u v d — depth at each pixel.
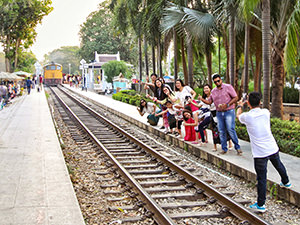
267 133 5.28
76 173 7.61
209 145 9.47
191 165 8.32
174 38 20.91
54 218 4.73
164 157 8.35
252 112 5.34
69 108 22.14
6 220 4.64
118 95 28.83
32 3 44.34
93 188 6.61
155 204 5.29
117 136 12.41
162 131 11.95
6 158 8.21
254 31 17.84
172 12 16.50
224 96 7.95
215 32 16.94
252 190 6.43
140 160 8.78
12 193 5.73
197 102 9.90
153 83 11.64
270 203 5.77
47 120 15.64
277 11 13.30
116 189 6.54
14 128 13.16
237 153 8.23
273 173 6.58
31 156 8.45
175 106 10.25
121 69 40.25
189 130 9.90
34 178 6.59
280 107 13.84
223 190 6.40
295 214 5.29
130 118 16.42
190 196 6.04
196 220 5.09
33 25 47.34
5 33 44.59
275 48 13.63
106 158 8.83
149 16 21.94
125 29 27.64
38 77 49.97
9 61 48.28
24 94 34.56
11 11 42.03
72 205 5.23
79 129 13.81
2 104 20.94
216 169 7.90
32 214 4.86
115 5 28.03
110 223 4.96
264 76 11.19
